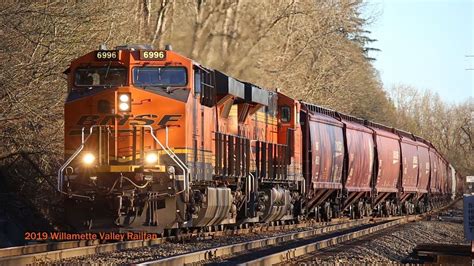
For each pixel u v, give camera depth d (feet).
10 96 232.32
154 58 200.03
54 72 257.96
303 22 544.62
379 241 234.17
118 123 194.18
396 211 485.56
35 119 245.86
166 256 165.89
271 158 286.66
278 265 158.30
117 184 190.80
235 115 250.57
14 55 239.91
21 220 231.91
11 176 249.75
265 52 491.31
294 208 317.42
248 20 483.51
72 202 192.85
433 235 294.25
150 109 195.93
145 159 192.75
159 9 422.41
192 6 449.06
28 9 239.30
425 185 581.94
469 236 160.04
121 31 323.37
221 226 253.65
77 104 196.65
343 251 198.39
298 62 545.85
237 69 469.57
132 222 191.21
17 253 167.84
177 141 195.11
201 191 212.64
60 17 255.09
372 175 429.38
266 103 280.92
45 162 258.78
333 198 373.40
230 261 163.12
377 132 445.37
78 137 195.62
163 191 190.90
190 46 446.60
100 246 177.06
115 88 195.93
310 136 328.08
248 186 255.50
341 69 613.52
